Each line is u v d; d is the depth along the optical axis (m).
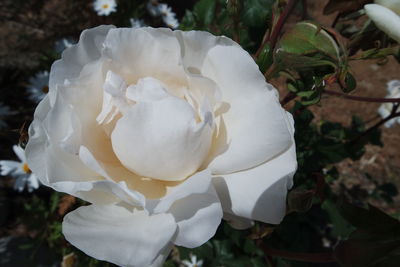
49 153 0.17
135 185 0.19
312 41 0.20
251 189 0.18
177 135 0.18
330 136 0.43
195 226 0.18
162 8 0.62
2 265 0.48
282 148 0.18
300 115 0.39
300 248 0.43
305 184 0.36
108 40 0.19
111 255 0.17
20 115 0.63
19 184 0.40
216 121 0.20
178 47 0.19
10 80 0.67
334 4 0.22
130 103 0.19
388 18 0.19
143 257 0.17
